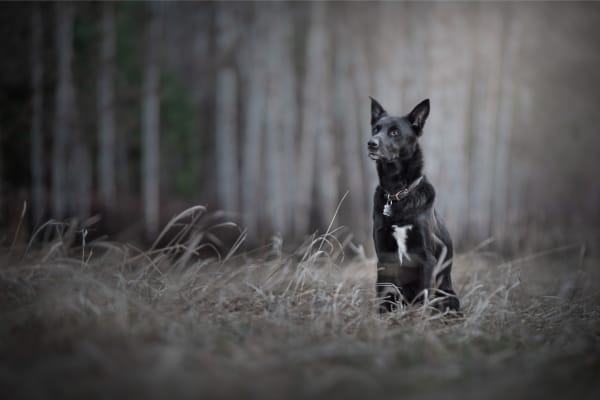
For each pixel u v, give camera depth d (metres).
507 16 16.78
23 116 12.23
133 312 3.21
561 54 17.66
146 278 3.91
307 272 4.24
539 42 17.45
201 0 16.22
